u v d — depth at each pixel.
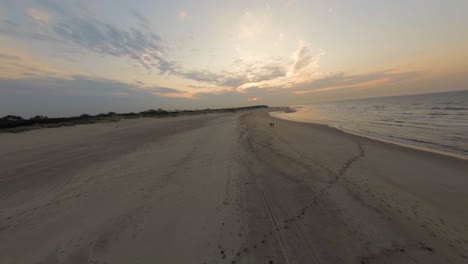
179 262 2.24
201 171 5.25
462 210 3.30
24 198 3.84
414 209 3.35
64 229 2.85
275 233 2.74
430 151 6.93
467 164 5.54
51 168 5.55
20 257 2.34
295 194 3.94
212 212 3.27
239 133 11.91
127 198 3.77
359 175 4.91
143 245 2.50
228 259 2.28
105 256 2.32
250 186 4.32
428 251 2.41
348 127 13.51
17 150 7.79
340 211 3.30
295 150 7.47
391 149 7.39
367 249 2.44
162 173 5.11
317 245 2.51
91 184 4.45
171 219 3.07
